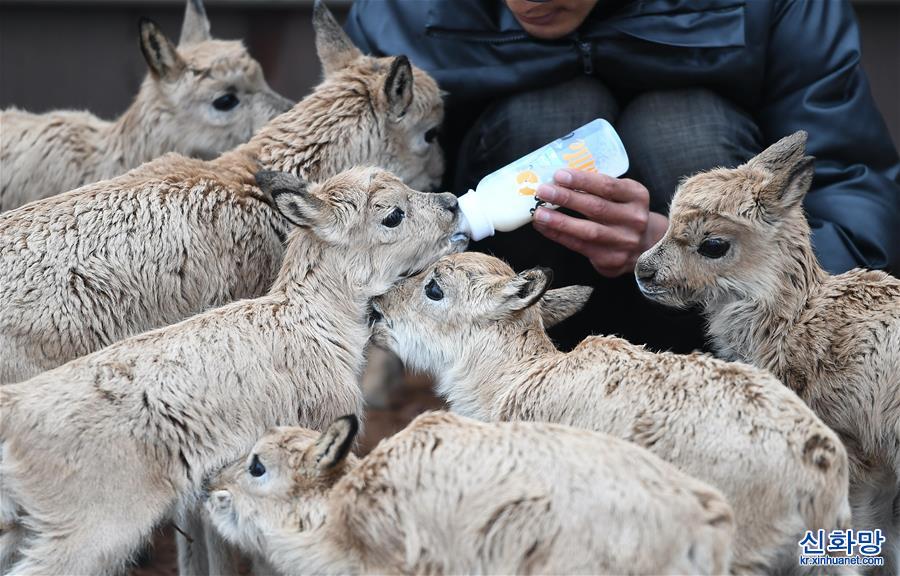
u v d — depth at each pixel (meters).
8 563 7.61
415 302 8.39
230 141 11.33
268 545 7.25
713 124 9.84
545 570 6.47
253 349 7.91
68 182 11.10
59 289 8.34
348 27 11.23
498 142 10.09
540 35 9.87
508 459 6.65
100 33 14.78
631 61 9.91
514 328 8.20
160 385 7.56
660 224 9.20
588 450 6.62
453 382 8.27
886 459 8.00
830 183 9.90
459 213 8.79
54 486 7.28
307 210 8.21
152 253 8.65
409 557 6.70
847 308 8.20
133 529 7.49
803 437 6.87
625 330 10.34
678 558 6.38
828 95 10.07
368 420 11.52
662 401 7.22
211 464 7.66
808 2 10.13
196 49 11.43
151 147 11.21
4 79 14.84
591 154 9.12
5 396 7.35
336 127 9.58
